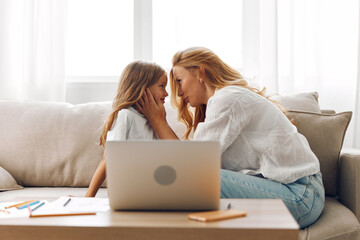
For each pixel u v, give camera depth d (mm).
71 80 2961
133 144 1167
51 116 2301
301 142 1702
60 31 2764
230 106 1659
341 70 2811
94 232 1043
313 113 2123
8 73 2789
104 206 1263
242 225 1030
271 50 2781
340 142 2016
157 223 1058
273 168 1631
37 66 2779
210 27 2967
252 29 2986
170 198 1178
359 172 1849
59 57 2770
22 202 1340
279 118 1680
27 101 2400
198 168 1164
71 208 1238
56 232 1055
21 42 2809
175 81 2031
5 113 2322
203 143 1159
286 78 2814
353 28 2799
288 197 1552
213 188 1172
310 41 2793
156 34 2975
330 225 1609
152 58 2984
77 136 2242
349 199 1871
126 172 1174
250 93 1704
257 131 1673
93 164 2213
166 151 1164
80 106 2361
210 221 1065
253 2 2980
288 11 2797
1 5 2773
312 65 2799
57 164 2223
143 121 2000
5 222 1090
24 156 2240
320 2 2779
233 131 1646
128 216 1137
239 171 1712
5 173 2139
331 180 1993
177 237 1024
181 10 2941
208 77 1878
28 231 1062
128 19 3008
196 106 1952
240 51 3000
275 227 1011
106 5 2992
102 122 2270
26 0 2754
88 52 2992
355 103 2809
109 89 2949
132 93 2023
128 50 3014
